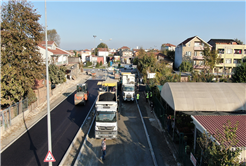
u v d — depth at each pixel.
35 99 21.45
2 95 15.16
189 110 13.93
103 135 13.32
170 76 32.06
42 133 15.11
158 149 12.68
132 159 11.51
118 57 111.44
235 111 13.97
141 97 27.80
